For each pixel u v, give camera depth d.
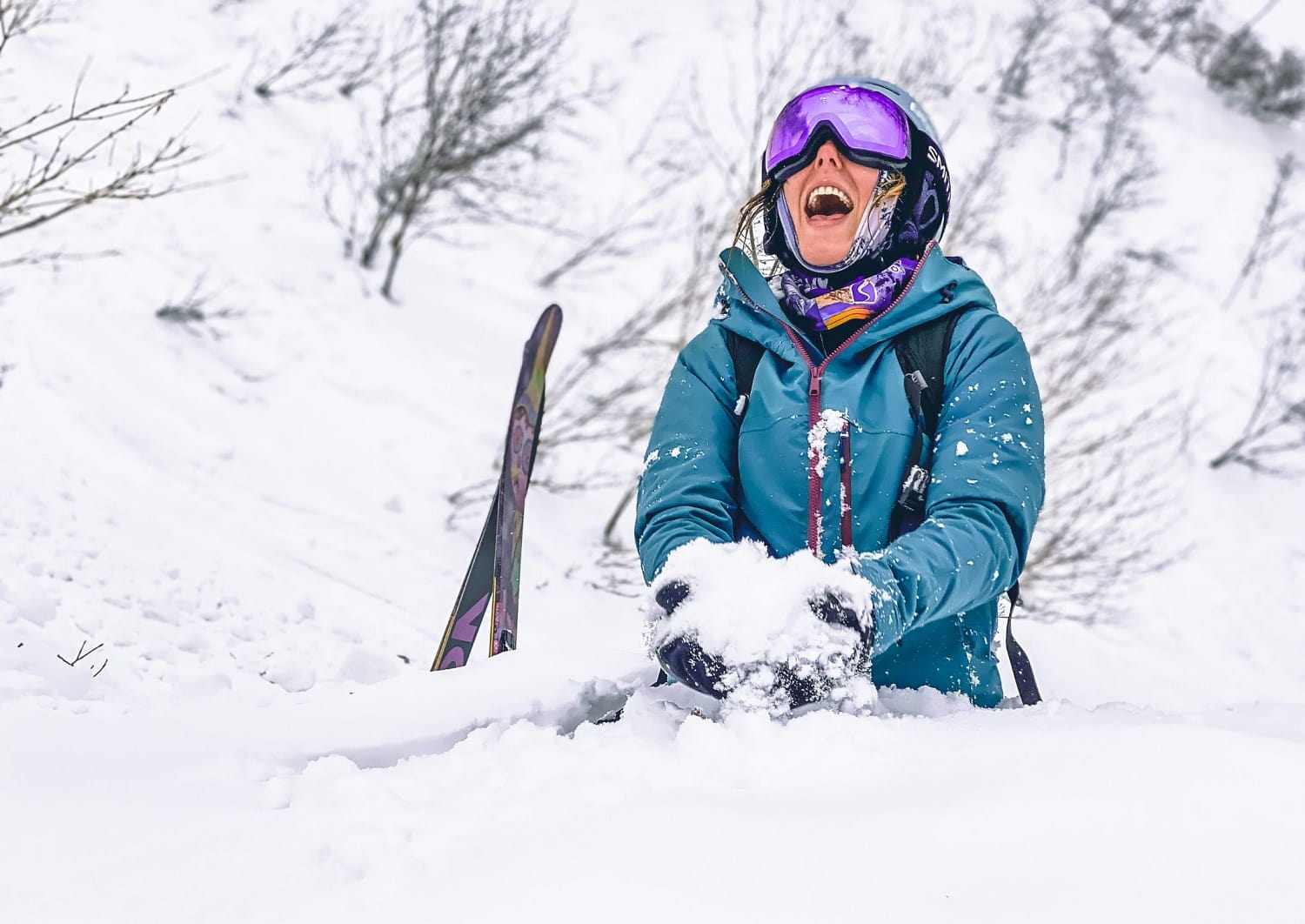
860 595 1.37
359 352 7.87
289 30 10.99
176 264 7.67
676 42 14.68
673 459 1.82
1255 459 12.74
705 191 12.36
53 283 6.90
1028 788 1.03
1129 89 19.45
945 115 16.56
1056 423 10.27
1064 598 8.59
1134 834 0.92
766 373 1.82
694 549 1.46
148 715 1.48
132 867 0.99
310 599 4.82
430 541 6.23
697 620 1.37
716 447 1.83
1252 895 0.82
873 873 0.89
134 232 7.70
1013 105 17.91
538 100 11.90
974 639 1.75
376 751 1.44
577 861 0.91
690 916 0.82
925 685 1.72
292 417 6.98
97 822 1.08
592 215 11.42
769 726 1.29
